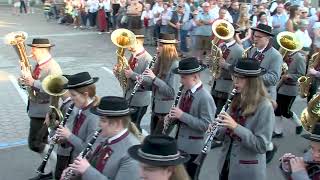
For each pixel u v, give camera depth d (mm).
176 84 8609
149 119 11742
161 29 21266
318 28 14047
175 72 6816
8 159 9289
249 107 5777
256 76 5793
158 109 8781
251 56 9234
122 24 24281
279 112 10461
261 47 9086
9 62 18984
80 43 24703
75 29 31172
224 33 10375
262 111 5770
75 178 5102
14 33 8695
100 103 4801
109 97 4859
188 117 6598
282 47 10148
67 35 28094
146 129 10969
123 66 9578
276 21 16625
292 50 10070
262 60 9008
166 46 8672
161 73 8672
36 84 8031
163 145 3695
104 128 4793
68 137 5934
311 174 4684
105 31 29188
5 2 53031
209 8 18578
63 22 34656
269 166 9039
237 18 18375
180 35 20188
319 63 9906
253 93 5797
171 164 3666
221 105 10477
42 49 8094
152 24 22672
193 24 18984
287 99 10359
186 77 6664
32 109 8219
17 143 10148
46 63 8102
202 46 18750
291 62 10234
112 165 4715
